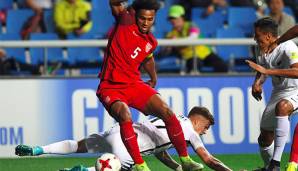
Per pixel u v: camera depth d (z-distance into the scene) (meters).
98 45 33.06
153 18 23.17
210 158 22.81
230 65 36.62
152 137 23.38
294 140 23.52
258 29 24.08
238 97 34.38
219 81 34.28
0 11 42.50
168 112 22.88
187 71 35.44
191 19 42.25
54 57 35.75
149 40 23.42
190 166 23.00
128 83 23.23
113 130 23.75
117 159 22.38
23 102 33.38
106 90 23.28
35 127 33.44
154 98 23.08
